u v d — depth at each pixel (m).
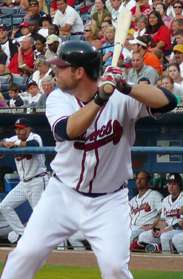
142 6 22.59
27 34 24.44
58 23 24.39
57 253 14.20
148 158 15.45
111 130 7.57
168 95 7.23
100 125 7.54
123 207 7.77
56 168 7.85
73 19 24.16
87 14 26.52
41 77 20.81
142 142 16.45
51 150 15.05
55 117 7.35
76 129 7.10
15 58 23.50
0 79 22.42
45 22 24.41
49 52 21.66
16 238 15.47
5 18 27.86
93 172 7.64
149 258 13.93
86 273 13.30
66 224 7.79
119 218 7.68
